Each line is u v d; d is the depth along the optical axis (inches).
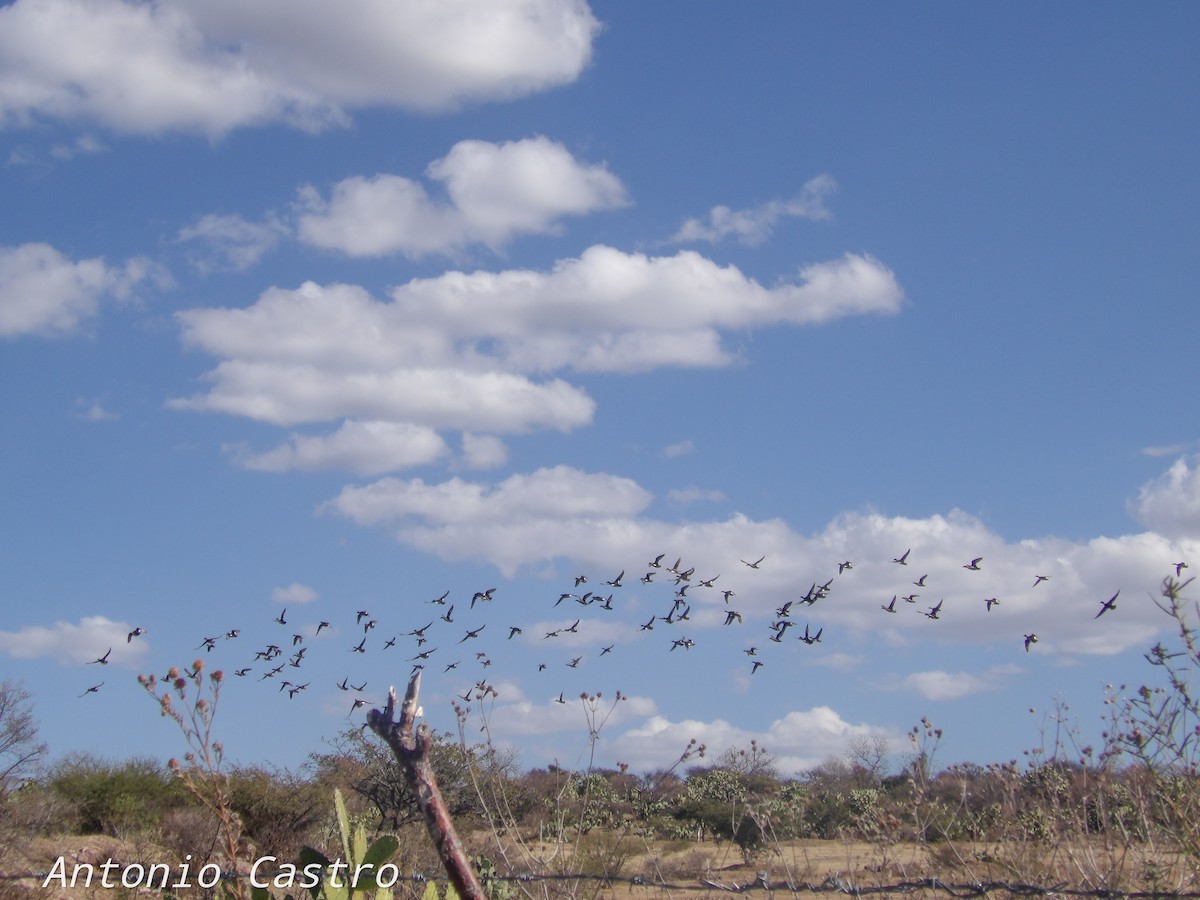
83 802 821.2
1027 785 307.4
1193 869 243.0
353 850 157.9
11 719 758.5
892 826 312.5
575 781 447.2
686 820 629.6
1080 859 271.4
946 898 275.1
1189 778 251.0
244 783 674.2
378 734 116.9
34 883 406.0
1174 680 233.9
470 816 534.6
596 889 338.0
